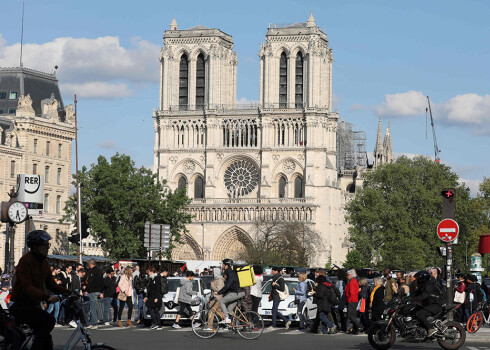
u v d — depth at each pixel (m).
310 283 68.38
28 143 168.00
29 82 180.88
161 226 81.44
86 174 158.38
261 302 66.12
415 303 43.47
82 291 59.06
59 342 45.59
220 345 46.00
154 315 58.38
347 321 64.44
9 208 73.94
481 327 60.81
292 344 47.62
